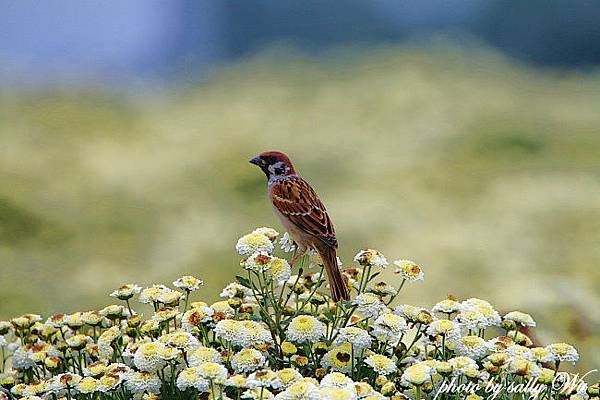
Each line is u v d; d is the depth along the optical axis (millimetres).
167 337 5223
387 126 19797
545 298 7672
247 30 38906
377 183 15805
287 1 39062
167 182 15672
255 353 5070
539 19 36812
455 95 22688
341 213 14000
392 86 23281
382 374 5160
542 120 20344
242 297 5898
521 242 12094
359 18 38219
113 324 6086
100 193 14688
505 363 5160
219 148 18406
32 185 14641
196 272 12344
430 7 37844
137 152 17625
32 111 20062
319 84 25672
